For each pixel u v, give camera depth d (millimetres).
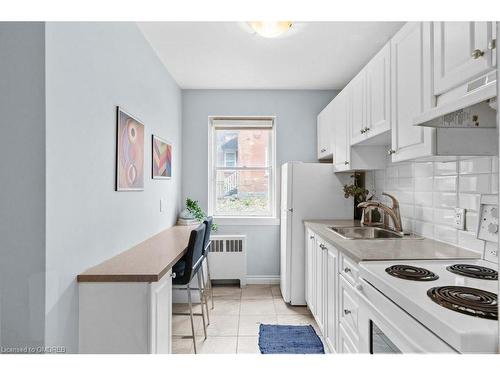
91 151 1680
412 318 1108
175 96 3686
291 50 2883
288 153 4051
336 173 3436
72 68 1500
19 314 1301
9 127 1306
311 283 3066
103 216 1817
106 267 1699
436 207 2156
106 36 1862
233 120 4121
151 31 2506
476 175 1746
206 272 3848
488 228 1635
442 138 1520
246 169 4188
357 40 2689
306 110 4059
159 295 1684
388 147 2889
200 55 2975
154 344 1604
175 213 3688
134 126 2289
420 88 1688
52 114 1348
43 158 1304
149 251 2129
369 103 2426
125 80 2160
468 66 1324
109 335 1556
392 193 2828
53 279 1354
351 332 1838
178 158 3838
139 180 2398
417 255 1739
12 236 1303
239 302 3496
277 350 2492
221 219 4047
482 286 1283
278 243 4062
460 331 880
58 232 1392
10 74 1304
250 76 3559
